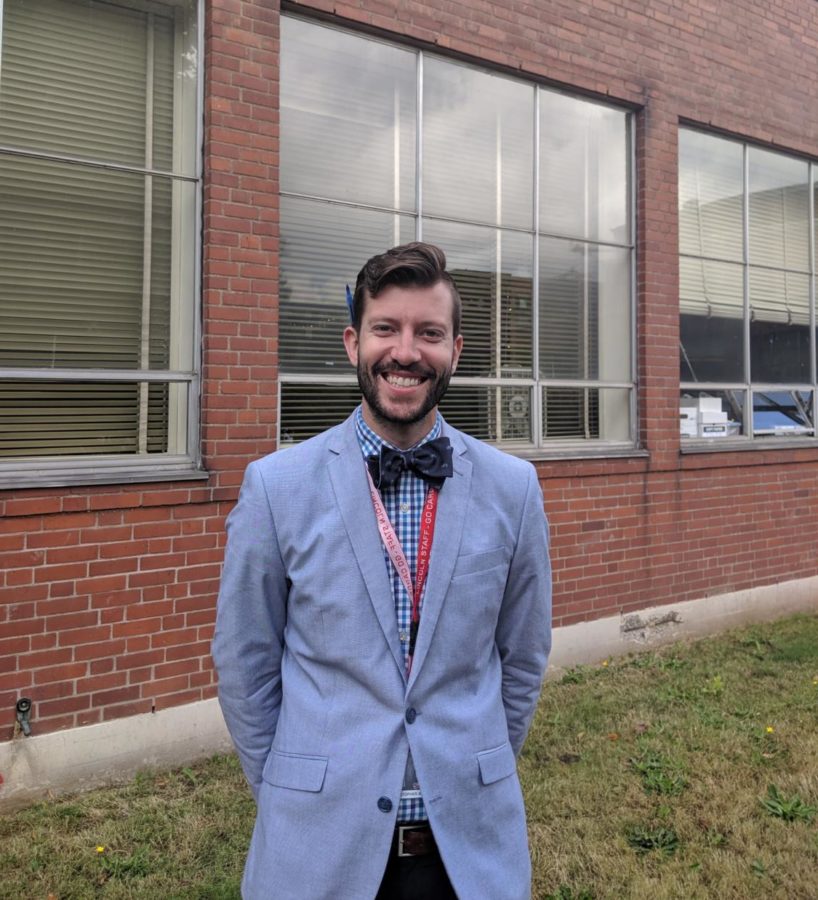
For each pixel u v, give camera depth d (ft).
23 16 11.57
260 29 12.66
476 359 15.94
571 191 17.30
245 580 5.08
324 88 14.01
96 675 11.18
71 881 8.98
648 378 17.87
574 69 16.67
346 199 14.25
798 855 9.59
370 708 4.84
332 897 4.62
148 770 11.57
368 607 4.87
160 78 12.56
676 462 18.19
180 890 8.86
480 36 15.33
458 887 4.68
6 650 10.53
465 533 5.08
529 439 16.65
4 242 11.46
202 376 12.27
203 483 12.01
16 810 10.55
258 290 12.61
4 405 11.44
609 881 9.12
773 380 21.25
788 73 20.89
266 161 12.69
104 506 11.18
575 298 17.39
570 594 16.35
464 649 4.99
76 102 11.95
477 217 15.92
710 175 19.84
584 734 12.99
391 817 4.68
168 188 12.57
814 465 21.30
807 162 22.07
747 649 17.65
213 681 12.13
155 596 11.62
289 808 4.80
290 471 5.13
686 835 10.03
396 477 5.02
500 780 5.09
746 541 19.58
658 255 18.08
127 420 12.28
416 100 15.03
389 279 4.93
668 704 14.32
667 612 17.92
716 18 19.25
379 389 4.99
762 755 12.16
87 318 12.01
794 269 21.75
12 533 10.57
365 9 13.94
